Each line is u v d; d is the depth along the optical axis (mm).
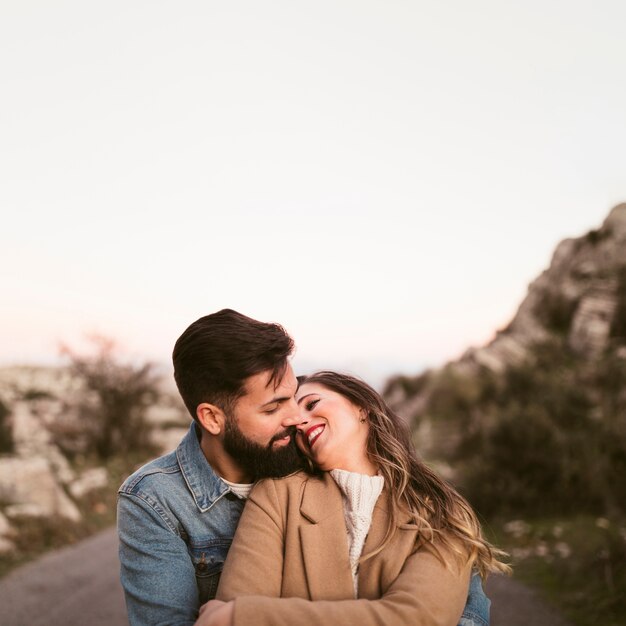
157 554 1799
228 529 1937
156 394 20406
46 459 12727
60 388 19938
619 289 22609
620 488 9930
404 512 1818
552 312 24953
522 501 9961
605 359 18562
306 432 1919
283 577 1733
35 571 8141
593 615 5652
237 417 1806
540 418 11062
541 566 7336
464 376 21188
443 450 16141
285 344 1824
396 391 26453
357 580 1741
